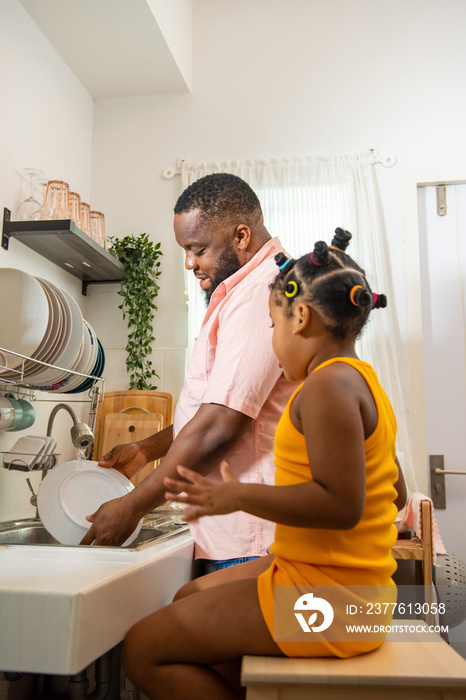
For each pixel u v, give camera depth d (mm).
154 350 2686
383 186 2697
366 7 2850
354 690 752
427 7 2816
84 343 1847
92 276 2629
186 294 2654
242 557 1150
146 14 2312
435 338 2637
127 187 2824
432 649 854
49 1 2217
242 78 2854
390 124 2736
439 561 2178
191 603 868
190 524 1232
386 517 836
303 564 812
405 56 2787
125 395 2496
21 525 1642
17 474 1976
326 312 869
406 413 2539
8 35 2094
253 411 1105
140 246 2678
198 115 2844
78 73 2688
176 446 1105
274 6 2902
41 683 1384
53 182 2059
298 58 2840
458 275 2668
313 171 2699
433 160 2689
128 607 907
